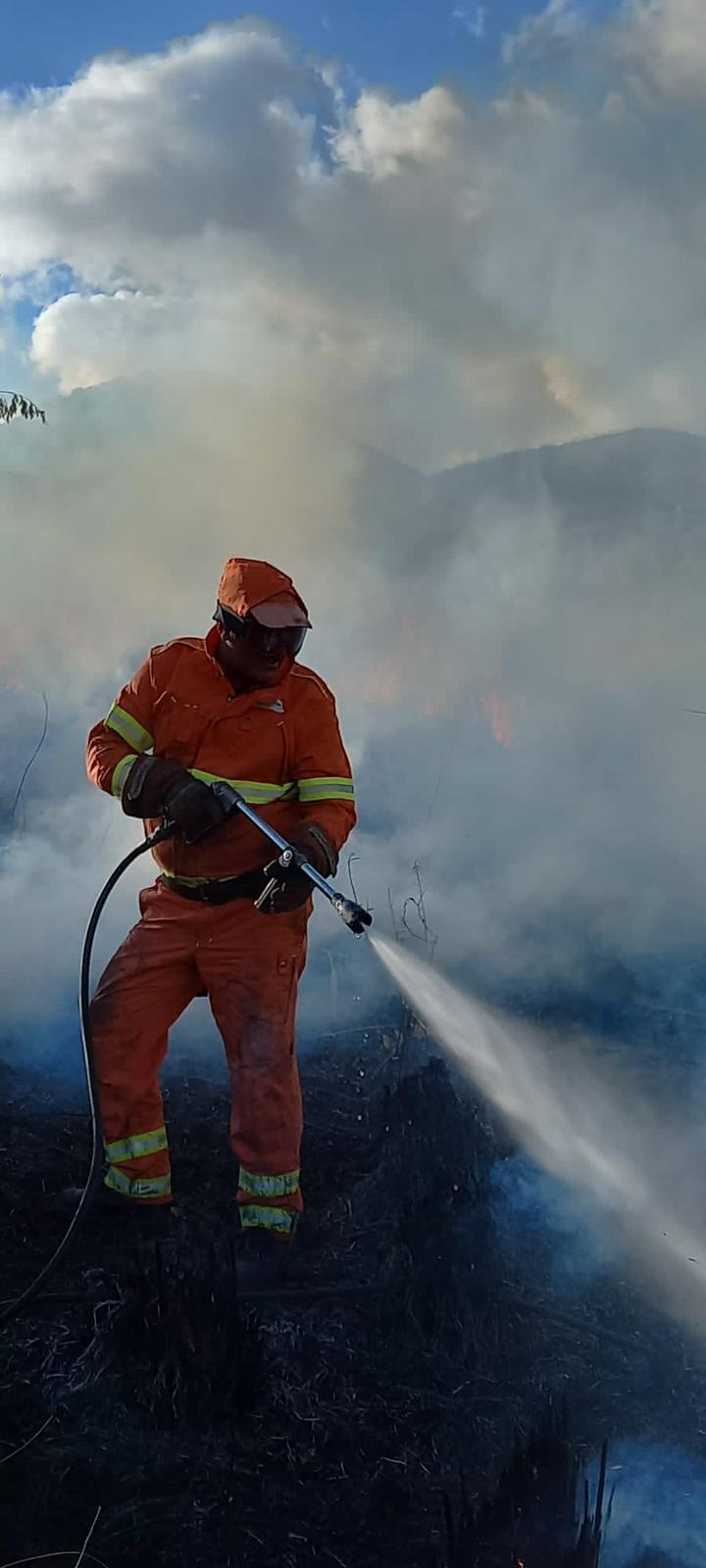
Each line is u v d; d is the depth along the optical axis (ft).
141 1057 11.18
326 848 10.60
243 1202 10.96
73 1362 9.52
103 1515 8.18
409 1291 10.25
